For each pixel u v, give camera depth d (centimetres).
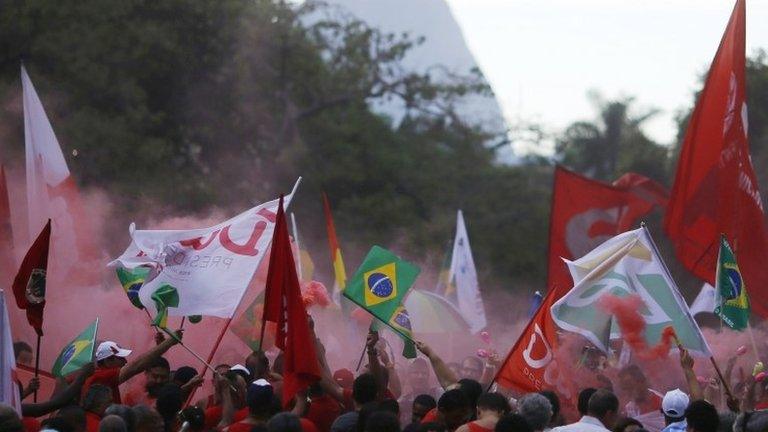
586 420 1168
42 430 1078
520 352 1351
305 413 1231
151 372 1362
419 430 1084
